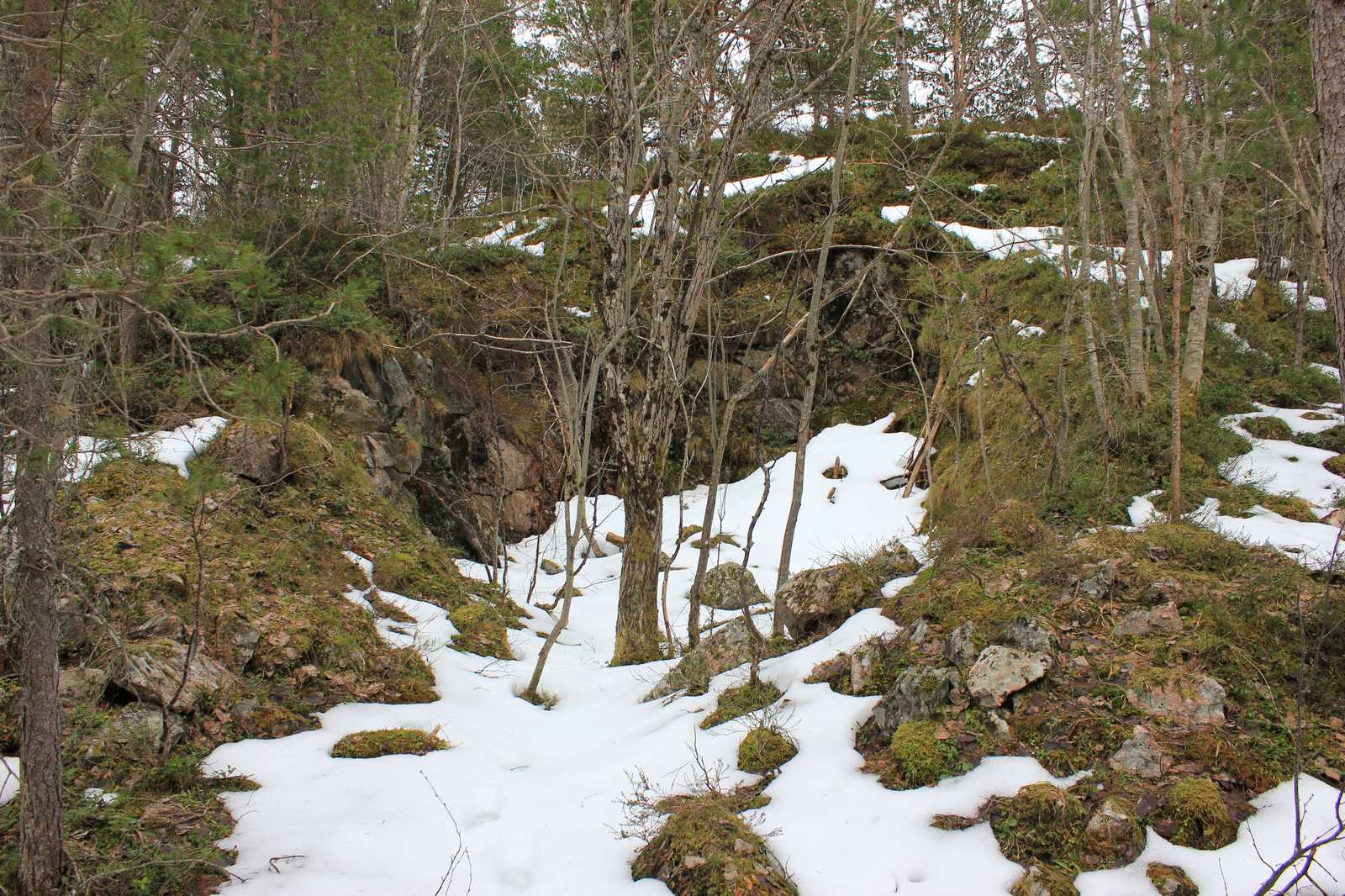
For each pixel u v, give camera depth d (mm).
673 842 3723
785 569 6754
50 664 3365
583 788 4609
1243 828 3520
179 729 4770
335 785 4570
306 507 8453
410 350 12211
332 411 10492
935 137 17672
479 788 4578
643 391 7699
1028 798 3711
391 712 5762
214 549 6723
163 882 3561
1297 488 8617
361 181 11586
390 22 12773
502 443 13320
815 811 3984
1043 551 5770
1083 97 9352
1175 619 4824
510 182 21641
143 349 7180
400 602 7793
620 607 7613
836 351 15438
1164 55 8508
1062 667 4582
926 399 12258
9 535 3467
